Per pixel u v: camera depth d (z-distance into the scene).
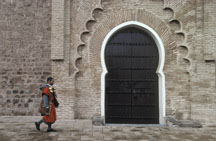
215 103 9.02
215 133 7.47
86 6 9.38
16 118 9.28
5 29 9.85
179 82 9.34
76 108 9.27
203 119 9.02
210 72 9.10
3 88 9.80
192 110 9.09
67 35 9.24
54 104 7.45
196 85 9.14
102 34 9.41
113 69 9.68
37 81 9.78
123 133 7.27
